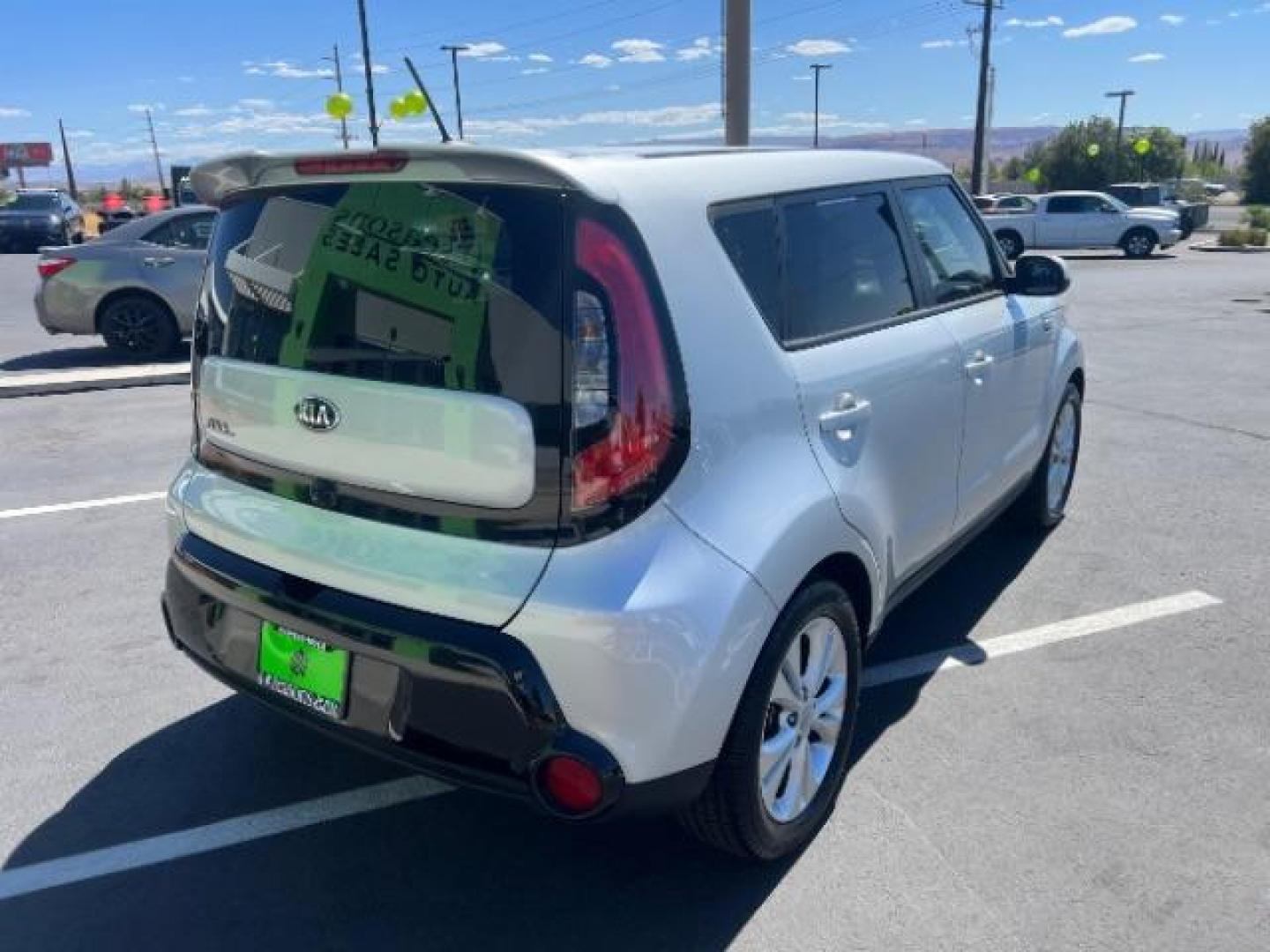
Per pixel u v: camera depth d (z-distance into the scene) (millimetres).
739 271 2629
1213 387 9141
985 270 4215
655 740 2305
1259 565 4918
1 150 86688
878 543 3080
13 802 3162
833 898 2709
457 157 2303
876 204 3410
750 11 9703
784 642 2602
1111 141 65438
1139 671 3891
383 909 2707
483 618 2301
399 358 2402
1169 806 3062
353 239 2496
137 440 7590
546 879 2816
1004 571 4871
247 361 2748
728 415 2463
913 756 3332
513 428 2244
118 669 4027
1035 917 2623
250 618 2729
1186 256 27719
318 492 2594
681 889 2762
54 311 10852
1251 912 2629
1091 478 6363
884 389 3105
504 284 2281
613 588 2229
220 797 3197
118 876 2834
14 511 5934
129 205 46719
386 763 3381
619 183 2359
